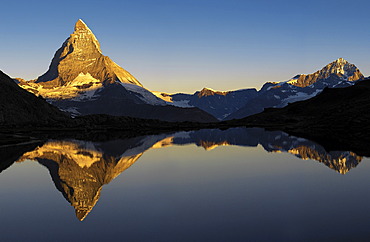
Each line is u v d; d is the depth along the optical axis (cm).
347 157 4406
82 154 5372
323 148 5534
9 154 5441
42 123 16188
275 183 2933
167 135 10969
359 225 1825
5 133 11044
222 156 4909
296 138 7975
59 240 1731
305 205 2228
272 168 3731
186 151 5688
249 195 2534
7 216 2138
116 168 3922
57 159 4769
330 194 2508
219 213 2097
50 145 7169
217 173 3488
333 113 12256
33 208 2311
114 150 6000
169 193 2639
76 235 1789
